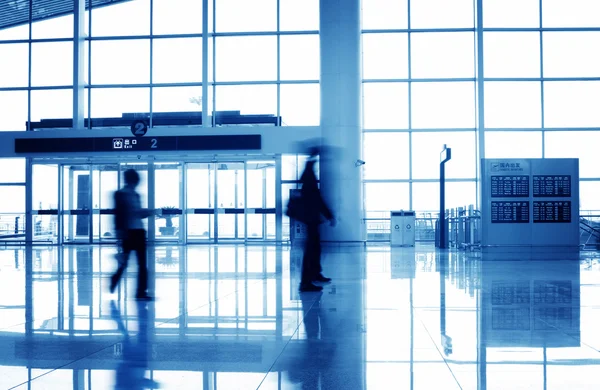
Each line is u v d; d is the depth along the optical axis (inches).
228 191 989.8
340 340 196.2
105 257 674.8
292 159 975.0
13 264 563.2
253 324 227.9
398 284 364.8
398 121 948.6
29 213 991.6
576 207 569.0
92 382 147.0
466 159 940.6
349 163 874.1
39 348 187.2
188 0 992.9
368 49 951.6
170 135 941.8
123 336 206.2
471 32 945.5
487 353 175.2
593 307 264.8
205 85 972.6
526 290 329.1
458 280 386.9
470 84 943.0
